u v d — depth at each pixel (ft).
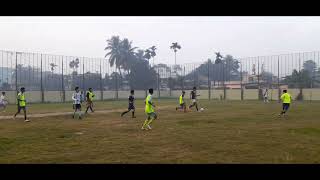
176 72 240.53
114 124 69.05
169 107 128.88
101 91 214.07
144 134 53.26
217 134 51.98
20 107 77.05
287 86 188.85
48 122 74.08
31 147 41.91
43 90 183.21
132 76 258.57
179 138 48.34
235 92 213.66
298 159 33.58
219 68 224.53
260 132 53.83
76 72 201.87
